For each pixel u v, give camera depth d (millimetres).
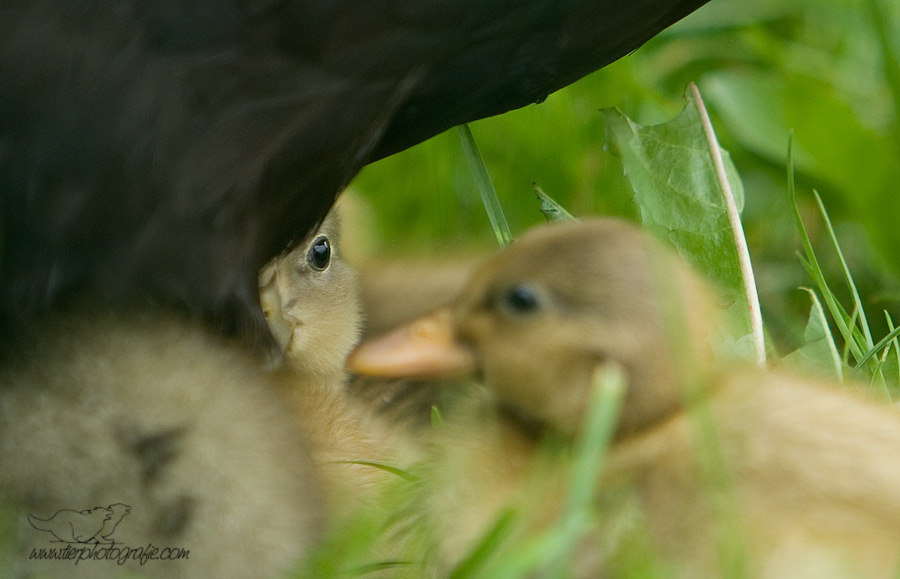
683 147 2439
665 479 2363
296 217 2387
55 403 2344
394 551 2367
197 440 2344
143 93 2359
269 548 2344
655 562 2348
